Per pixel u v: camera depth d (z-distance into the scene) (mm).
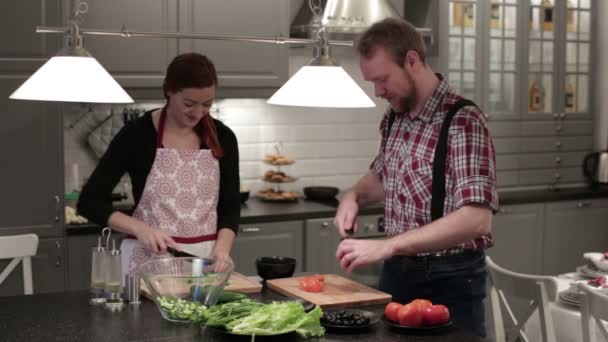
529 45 5406
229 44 4531
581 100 5668
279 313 2129
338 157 5262
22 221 4113
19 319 2293
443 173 2613
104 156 3055
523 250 5203
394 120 2863
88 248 4188
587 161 5680
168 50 4391
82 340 2102
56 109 4113
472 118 2568
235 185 3174
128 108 4656
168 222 3072
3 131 4051
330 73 2238
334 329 2207
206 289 2252
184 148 3088
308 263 4531
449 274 2650
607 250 5512
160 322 2266
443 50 5113
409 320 2197
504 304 3158
